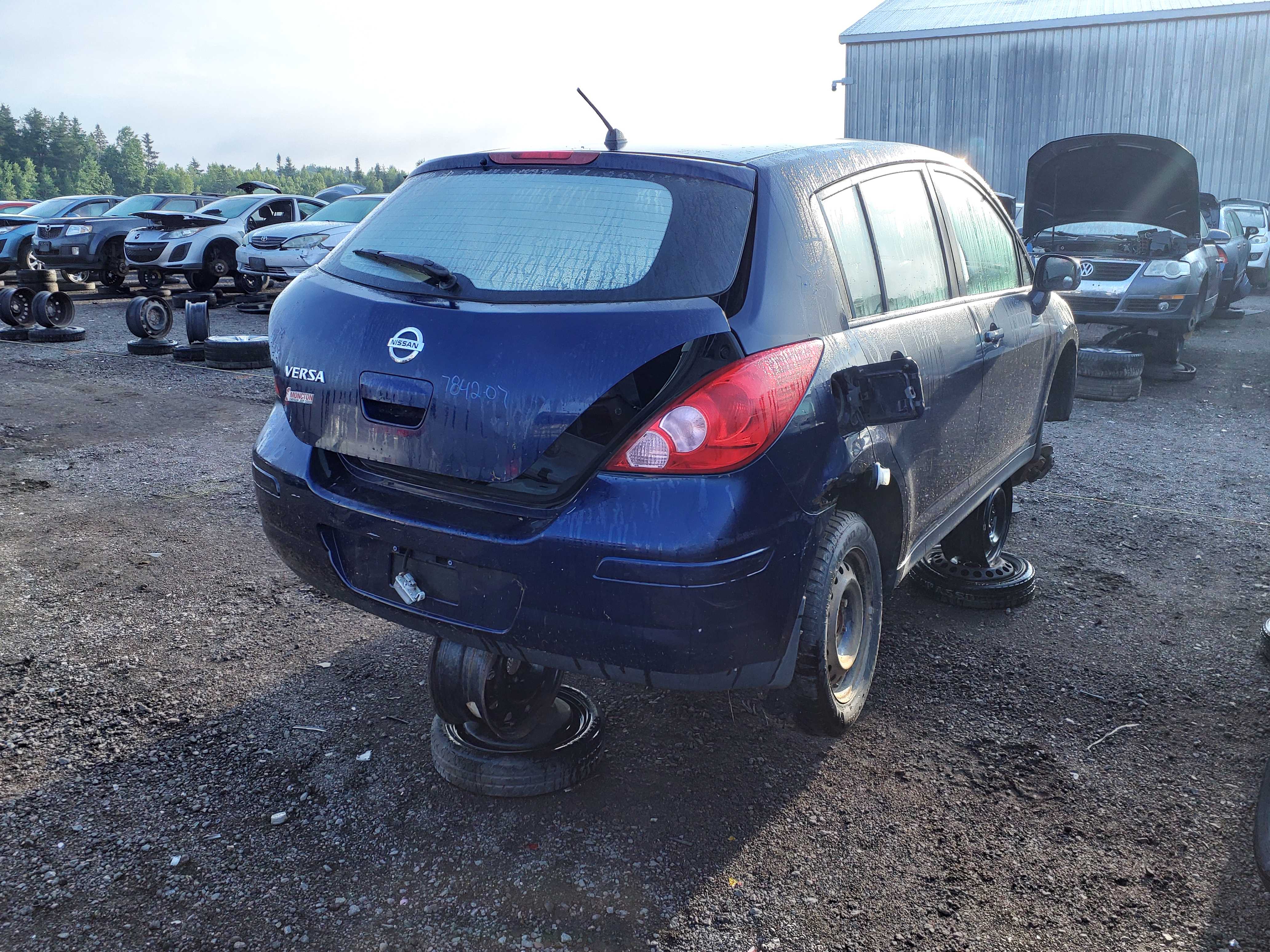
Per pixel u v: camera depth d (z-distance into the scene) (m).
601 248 2.41
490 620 2.41
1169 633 3.96
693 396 2.22
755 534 2.27
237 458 6.39
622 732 3.13
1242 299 17.06
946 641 3.86
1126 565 4.73
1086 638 3.91
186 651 3.60
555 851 2.52
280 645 3.69
